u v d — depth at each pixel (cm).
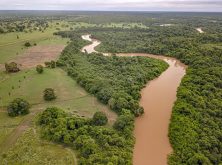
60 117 9031
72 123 8731
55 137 8181
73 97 11362
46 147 8031
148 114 10356
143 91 12512
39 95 11406
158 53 19462
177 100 10869
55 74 13862
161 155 8112
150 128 9444
